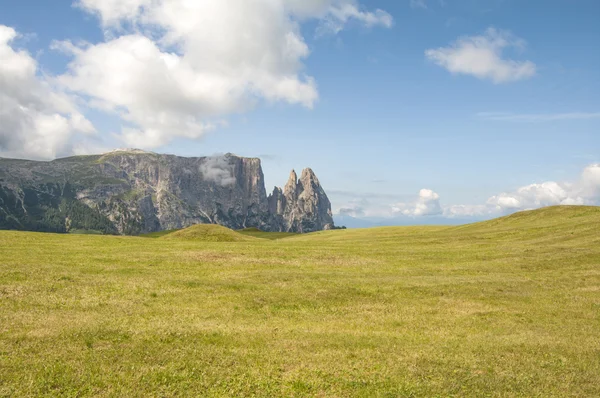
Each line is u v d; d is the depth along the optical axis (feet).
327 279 135.03
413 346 75.92
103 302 99.19
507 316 100.32
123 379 55.47
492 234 258.16
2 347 65.41
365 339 79.25
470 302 112.68
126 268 140.87
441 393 55.62
